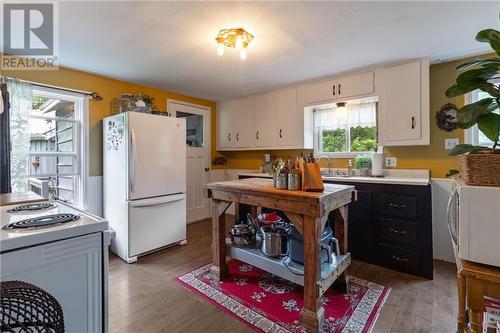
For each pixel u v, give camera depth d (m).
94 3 1.68
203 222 4.42
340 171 3.43
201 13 1.81
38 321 0.76
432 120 2.82
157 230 3.00
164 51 2.46
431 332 1.61
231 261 2.72
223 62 2.75
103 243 1.15
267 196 1.85
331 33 2.12
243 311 1.84
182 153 3.30
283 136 3.77
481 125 1.10
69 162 3.01
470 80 1.14
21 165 2.48
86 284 1.10
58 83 2.83
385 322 1.72
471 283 1.07
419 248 2.39
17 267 0.92
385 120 2.87
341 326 1.68
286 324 1.70
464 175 1.17
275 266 1.91
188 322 1.73
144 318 1.77
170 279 2.34
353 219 2.78
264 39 2.22
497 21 1.93
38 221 1.11
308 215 1.64
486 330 1.02
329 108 3.60
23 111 2.50
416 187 2.41
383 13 1.82
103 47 2.37
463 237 1.11
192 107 4.36
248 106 4.23
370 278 2.36
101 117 3.21
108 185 3.06
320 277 1.68
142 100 3.21
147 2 1.67
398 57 2.63
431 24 1.98
